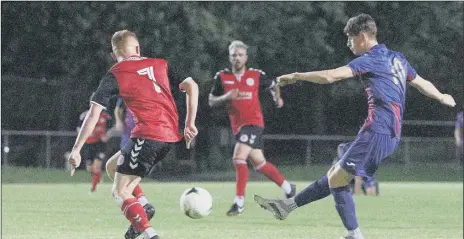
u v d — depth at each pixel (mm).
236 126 37344
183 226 31219
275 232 28984
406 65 23656
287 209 24484
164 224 32000
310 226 31422
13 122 85188
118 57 23031
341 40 92062
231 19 86125
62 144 81875
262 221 33531
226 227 30812
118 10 82062
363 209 41906
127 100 22141
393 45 94375
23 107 85500
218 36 84000
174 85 22922
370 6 92188
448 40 96250
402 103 23281
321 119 96812
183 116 59188
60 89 86688
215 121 91750
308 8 88188
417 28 94250
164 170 83625
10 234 27891
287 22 88375
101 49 83375
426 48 95312
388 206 44188
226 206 42719
